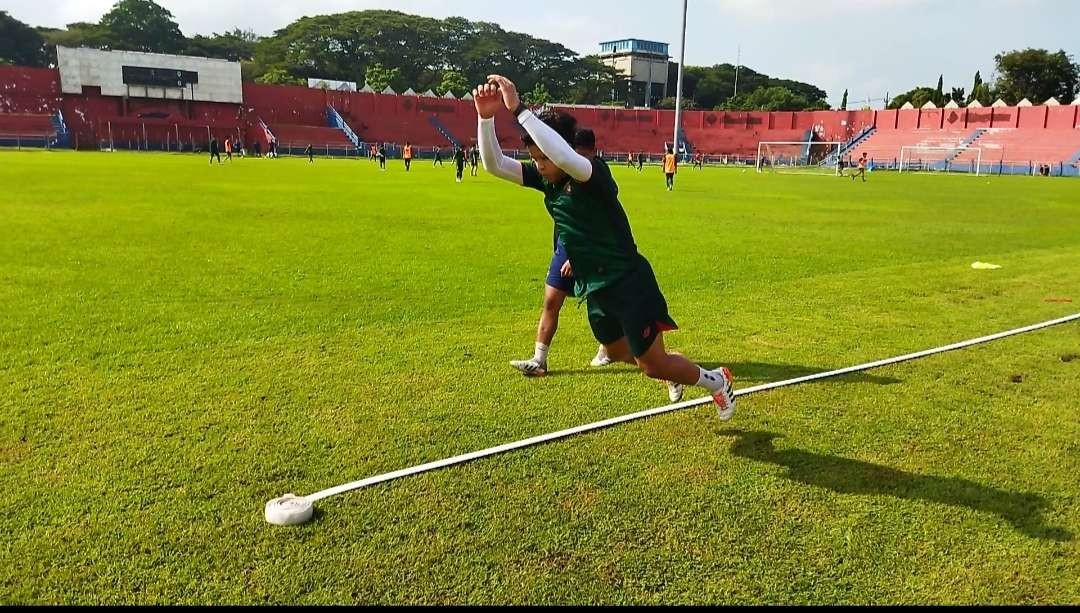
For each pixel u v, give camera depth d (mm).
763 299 8383
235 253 10648
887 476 3953
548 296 5438
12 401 4703
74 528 3279
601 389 5250
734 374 5676
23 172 28609
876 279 9719
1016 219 18594
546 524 3414
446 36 116812
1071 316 7543
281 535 3268
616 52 139375
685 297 8438
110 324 6621
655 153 79625
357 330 6652
